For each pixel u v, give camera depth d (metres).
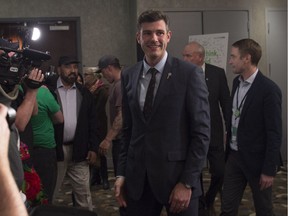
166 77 1.96
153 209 2.06
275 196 4.28
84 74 5.76
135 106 2.02
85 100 3.24
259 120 2.50
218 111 3.49
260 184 2.51
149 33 1.96
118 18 6.41
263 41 5.96
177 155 1.94
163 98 1.94
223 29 5.85
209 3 5.80
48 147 2.84
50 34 6.33
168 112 1.93
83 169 3.27
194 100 1.93
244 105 2.54
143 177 1.99
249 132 2.54
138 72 2.06
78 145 3.19
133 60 6.20
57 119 2.93
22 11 6.26
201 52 3.40
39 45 6.29
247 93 2.53
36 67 1.80
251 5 5.90
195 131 1.93
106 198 4.47
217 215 3.70
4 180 0.61
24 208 0.63
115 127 3.62
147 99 1.99
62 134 3.10
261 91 2.47
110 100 3.78
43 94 2.80
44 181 2.82
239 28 5.89
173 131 1.94
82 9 6.36
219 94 3.51
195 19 5.78
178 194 1.91
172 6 5.74
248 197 4.27
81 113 3.20
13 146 1.21
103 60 3.87
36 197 2.10
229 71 5.77
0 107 0.73
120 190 2.13
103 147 3.63
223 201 2.73
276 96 2.44
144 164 1.98
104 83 5.13
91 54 6.39
